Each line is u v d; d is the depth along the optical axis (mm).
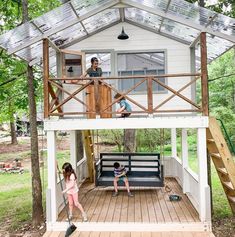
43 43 7938
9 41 7781
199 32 8430
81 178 11680
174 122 7859
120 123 7930
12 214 11086
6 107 14070
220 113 19000
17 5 11148
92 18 8672
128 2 7676
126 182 9688
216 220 9609
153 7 7707
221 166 8898
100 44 9734
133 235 7320
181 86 9555
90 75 8820
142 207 8711
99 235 7344
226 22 7520
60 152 24203
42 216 9578
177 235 7270
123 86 9727
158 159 10562
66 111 9648
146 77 7863
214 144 8789
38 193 9508
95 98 7945
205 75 7824
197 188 8344
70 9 7312
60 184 8625
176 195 9383
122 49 9695
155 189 10516
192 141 22266
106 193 10156
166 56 9594
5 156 23859
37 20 7270
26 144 29750
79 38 9750
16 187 15086
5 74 11297
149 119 7898
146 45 9656
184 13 7551
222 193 12227
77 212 8430
